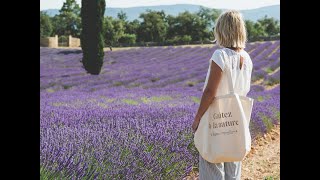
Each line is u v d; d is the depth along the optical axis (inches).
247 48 1195.9
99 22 1005.8
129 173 201.2
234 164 169.5
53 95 708.0
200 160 169.3
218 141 162.2
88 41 1007.0
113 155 208.4
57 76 995.3
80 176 187.3
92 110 351.3
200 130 163.9
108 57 1227.9
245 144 160.7
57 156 195.2
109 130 244.8
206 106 161.2
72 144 213.5
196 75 1006.4
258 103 545.6
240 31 163.3
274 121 459.8
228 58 161.2
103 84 911.7
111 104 503.8
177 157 234.4
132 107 406.3
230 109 161.5
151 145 236.7
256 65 1009.5
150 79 976.9
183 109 379.6
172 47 1327.5
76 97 666.2
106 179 192.5
